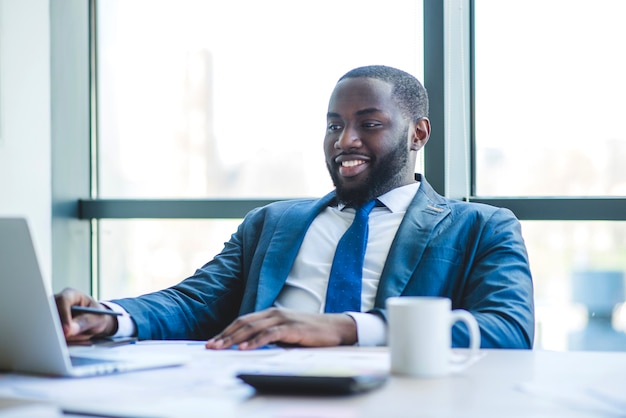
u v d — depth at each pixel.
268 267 1.93
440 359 1.12
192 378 1.11
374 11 2.63
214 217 2.76
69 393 1.01
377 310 1.50
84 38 2.96
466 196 2.51
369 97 2.02
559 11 2.49
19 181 2.71
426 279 1.81
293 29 2.76
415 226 1.89
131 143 2.96
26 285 1.12
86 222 2.95
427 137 2.15
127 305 1.75
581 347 2.48
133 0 2.95
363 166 2.01
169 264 2.88
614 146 2.46
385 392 1.01
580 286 2.46
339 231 1.98
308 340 1.40
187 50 2.90
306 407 0.93
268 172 2.80
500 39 2.53
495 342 1.50
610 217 2.36
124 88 2.97
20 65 2.72
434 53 2.49
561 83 2.49
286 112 2.78
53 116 2.86
